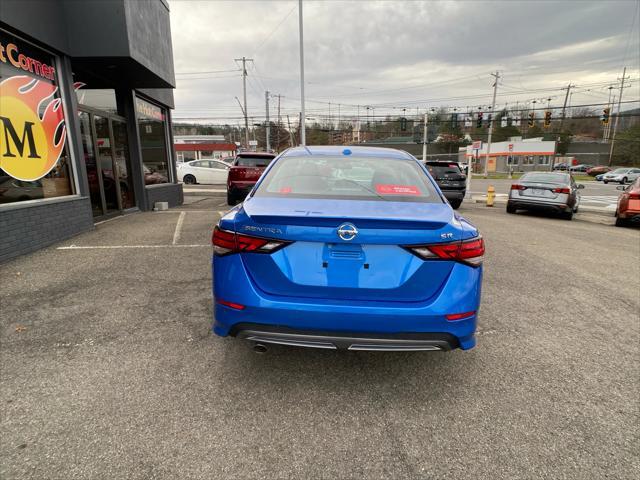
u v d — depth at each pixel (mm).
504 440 2277
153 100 11430
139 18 7711
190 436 2242
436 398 2656
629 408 2598
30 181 6172
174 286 4566
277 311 2377
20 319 3645
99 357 3041
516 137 74875
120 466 2016
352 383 2801
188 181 24188
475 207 16531
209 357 3080
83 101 8352
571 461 2127
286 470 2027
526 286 5098
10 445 2133
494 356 3244
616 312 4277
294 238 2357
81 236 7023
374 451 2172
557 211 12406
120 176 9906
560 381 2898
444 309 2369
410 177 3156
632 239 8984
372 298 2395
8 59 5719
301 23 22906
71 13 6914
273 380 2807
